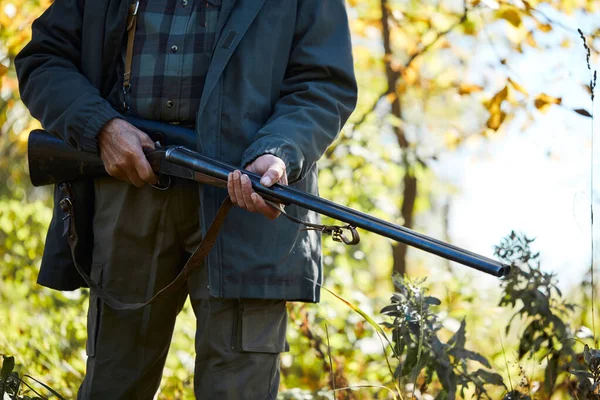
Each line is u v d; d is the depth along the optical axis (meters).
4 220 6.54
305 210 2.47
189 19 2.46
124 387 2.58
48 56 2.55
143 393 2.63
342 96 2.48
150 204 2.46
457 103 8.65
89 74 2.53
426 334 2.90
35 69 2.54
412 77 6.77
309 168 2.38
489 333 4.96
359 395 4.69
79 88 2.45
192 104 2.43
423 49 6.74
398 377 2.84
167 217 2.46
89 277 2.57
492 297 5.43
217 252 2.36
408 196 7.18
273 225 2.39
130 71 2.49
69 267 2.63
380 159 6.50
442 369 2.92
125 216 2.49
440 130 7.79
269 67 2.43
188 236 2.50
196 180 2.31
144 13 2.49
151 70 2.46
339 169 6.41
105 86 2.54
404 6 7.06
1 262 6.46
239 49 2.41
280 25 2.45
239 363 2.41
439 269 6.81
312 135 2.37
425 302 2.93
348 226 2.15
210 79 2.38
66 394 4.31
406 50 6.92
